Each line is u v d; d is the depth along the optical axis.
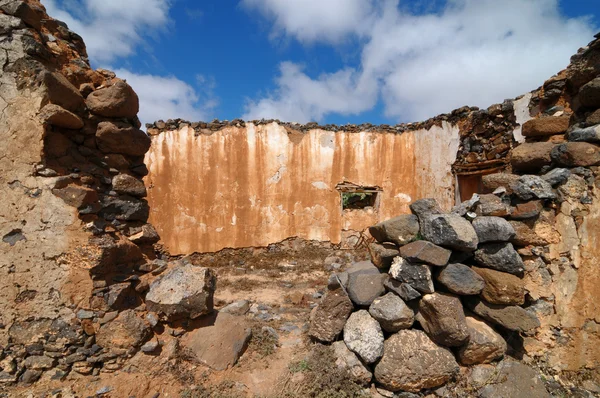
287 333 4.15
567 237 3.23
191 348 3.28
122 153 3.40
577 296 3.23
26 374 2.78
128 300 3.21
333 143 9.52
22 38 2.77
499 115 6.70
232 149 8.95
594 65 3.55
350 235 9.56
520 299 2.95
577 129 3.50
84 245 2.92
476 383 2.89
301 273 7.56
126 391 2.78
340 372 3.03
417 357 2.92
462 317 2.94
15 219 2.80
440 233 2.97
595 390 3.10
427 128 9.20
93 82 3.38
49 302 2.85
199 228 8.73
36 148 2.80
